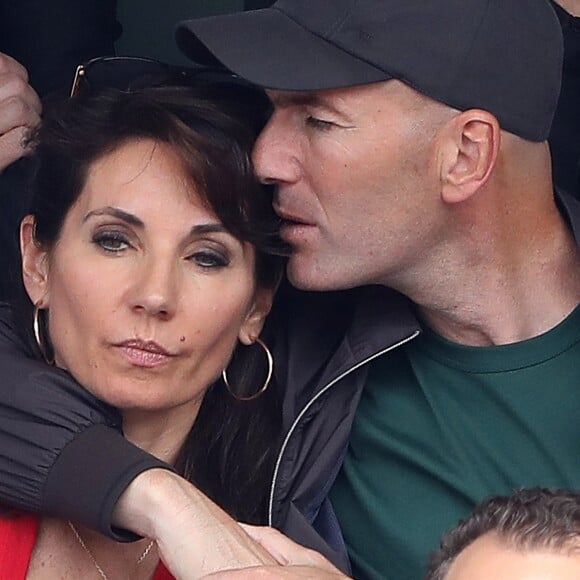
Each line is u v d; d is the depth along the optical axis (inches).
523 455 267.3
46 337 261.1
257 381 271.6
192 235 251.0
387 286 271.6
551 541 193.8
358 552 275.9
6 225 285.0
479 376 268.1
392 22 249.4
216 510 236.5
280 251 259.8
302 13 253.6
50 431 243.6
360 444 275.4
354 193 251.9
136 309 248.1
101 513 236.2
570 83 302.0
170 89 256.2
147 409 254.4
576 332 267.9
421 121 250.7
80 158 252.5
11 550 248.7
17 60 338.6
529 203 264.1
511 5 257.8
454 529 206.7
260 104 261.7
